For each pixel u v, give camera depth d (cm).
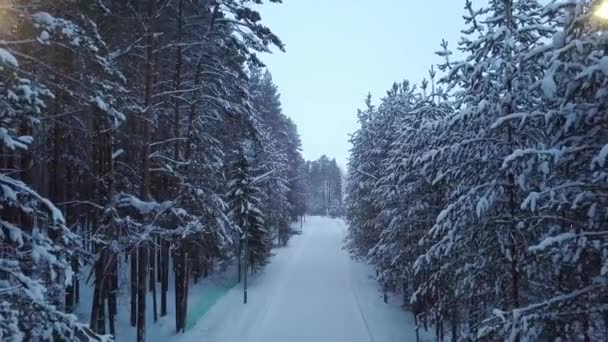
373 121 3334
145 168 1560
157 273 2836
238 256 3431
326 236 6353
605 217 835
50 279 813
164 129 1983
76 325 745
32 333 719
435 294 1678
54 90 1126
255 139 2091
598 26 758
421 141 1530
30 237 754
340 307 2731
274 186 4381
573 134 877
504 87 1103
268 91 4591
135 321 2009
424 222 1927
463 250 1315
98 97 980
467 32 1227
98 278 1416
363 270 3891
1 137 684
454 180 1334
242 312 2577
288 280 3528
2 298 684
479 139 1143
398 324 2375
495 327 912
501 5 1130
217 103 1897
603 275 760
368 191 3119
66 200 1761
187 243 2030
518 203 1122
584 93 802
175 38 1903
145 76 1670
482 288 1270
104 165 1644
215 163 2216
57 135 1391
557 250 855
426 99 1889
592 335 935
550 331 923
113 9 1511
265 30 1766
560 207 852
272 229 4872
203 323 2239
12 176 1101
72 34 845
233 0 1769
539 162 842
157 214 1458
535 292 1216
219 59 1956
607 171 766
